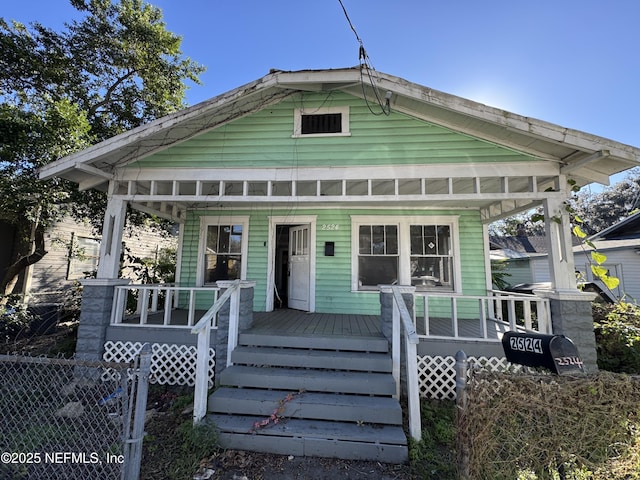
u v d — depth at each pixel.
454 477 2.58
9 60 8.01
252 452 2.97
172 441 3.12
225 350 4.12
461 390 2.11
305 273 7.05
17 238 8.99
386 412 3.15
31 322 8.18
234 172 5.29
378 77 4.72
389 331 4.14
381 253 6.86
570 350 2.21
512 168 4.77
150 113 11.04
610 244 12.59
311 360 3.88
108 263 5.04
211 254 7.30
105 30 9.95
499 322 5.91
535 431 1.93
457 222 6.75
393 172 5.05
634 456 1.85
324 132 5.43
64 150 6.42
